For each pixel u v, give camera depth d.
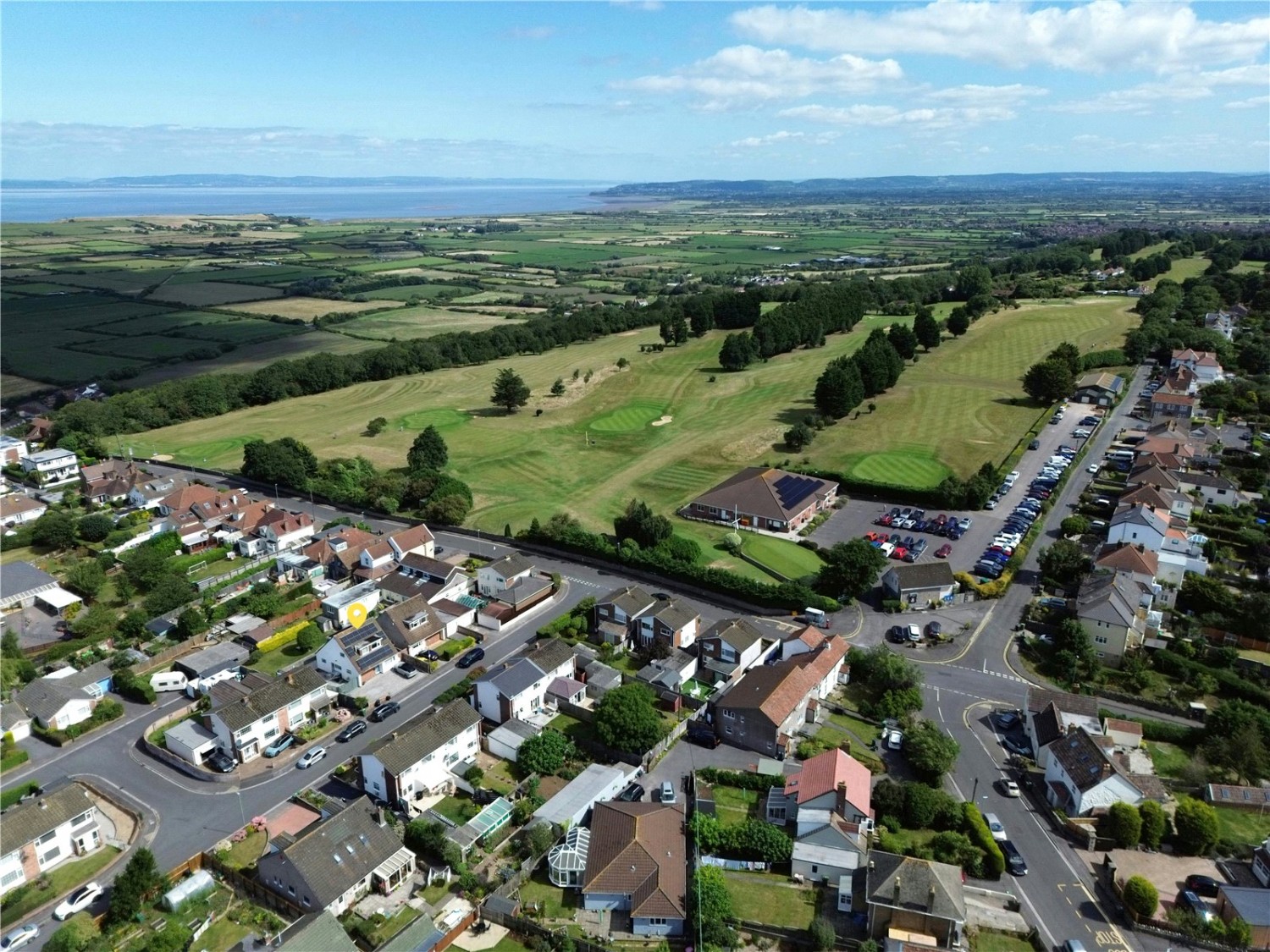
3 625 116.19
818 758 81.44
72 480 174.00
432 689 100.19
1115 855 74.38
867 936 65.56
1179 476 148.62
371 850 71.62
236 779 85.44
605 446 193.75
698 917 64.25
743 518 147.62
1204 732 88.56
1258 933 64.69
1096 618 102.88
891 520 146.12
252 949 64.12
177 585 118.50
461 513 149.75
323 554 132.50
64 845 75.00
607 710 87.75
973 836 75.44
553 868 70.94
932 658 105.25
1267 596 106.44
